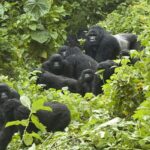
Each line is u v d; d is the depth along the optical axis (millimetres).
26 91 23516
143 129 16062
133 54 19562
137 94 19375
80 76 28688
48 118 19250
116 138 16234
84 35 36781
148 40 21500
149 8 34781
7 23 33781
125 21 35281
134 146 15945
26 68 30906
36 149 16781
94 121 17594
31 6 34062
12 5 34812
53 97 21984
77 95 22750
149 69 18953
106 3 38531
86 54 33375
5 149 18547
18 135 18906
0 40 30406
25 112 18875
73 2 38031
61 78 28406
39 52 33406
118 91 19469
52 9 34938
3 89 20859
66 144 16406
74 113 20281
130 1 37469
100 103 20469
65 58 31062
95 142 16250
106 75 26109
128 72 19844
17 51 30953
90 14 38281
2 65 29969
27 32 33406
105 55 32719
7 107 19109
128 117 19172
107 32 33562
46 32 33688
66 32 35562
